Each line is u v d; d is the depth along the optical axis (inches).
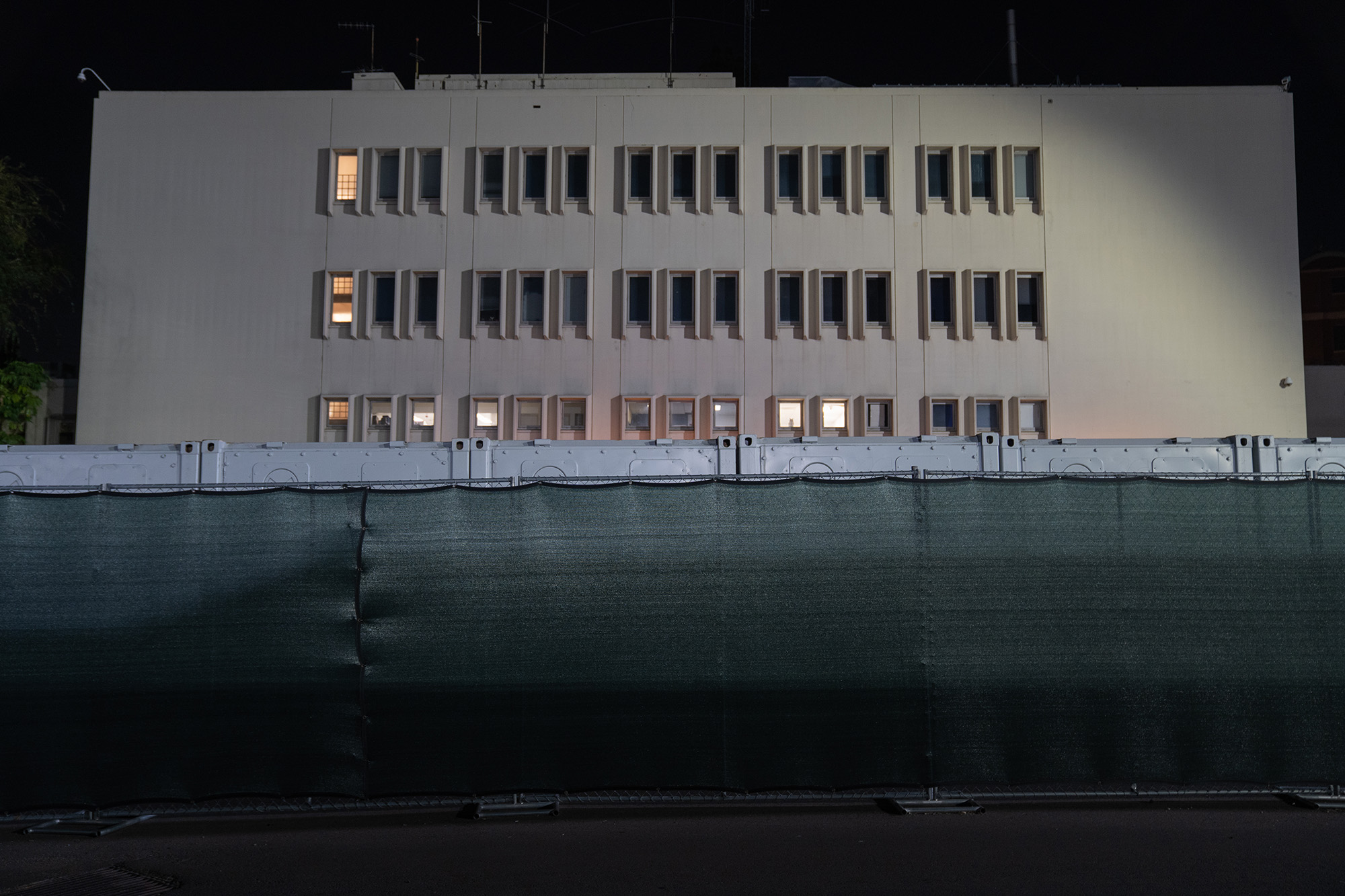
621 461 506.3
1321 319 2417.6
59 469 490.0
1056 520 304.7
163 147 1370.6
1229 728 299.4
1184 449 499.2
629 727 295.0
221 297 1352.1
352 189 1371.8
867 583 300.8
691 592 299.1
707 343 1354.6
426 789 291.9
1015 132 1371.8
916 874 245.6
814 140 1371.8
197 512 297.3
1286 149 1362.0
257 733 291.7
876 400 1346.0
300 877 248.8
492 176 1381.6
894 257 1360.7
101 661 291.0
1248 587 304.3
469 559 298.4
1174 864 252.2
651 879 243.6
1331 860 254.4
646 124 1375.5
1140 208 1359.5
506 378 1348.4
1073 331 1349.7
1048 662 300.4
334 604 295.6
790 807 317.1
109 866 263.4
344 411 1348.4
